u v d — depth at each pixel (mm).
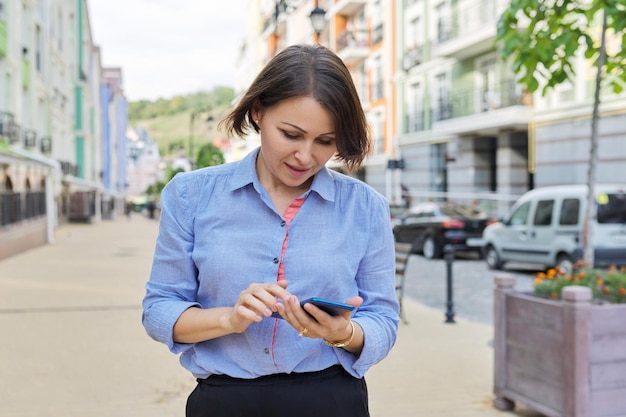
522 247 12742
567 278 4246
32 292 10320
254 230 1660
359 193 1747
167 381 5141
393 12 30109
